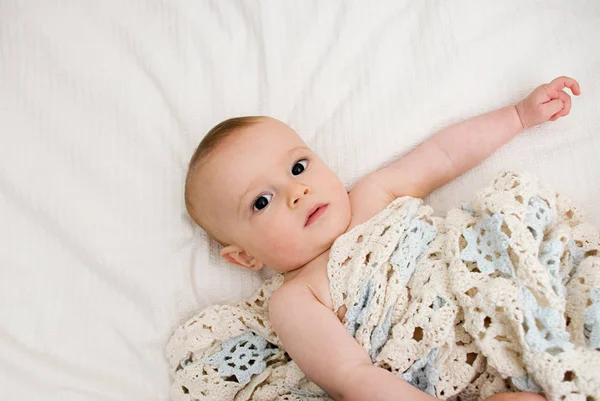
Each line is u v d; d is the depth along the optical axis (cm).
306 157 140
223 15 167
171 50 164
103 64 161
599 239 125
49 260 142
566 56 154
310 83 161
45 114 155
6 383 130
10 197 146
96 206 148
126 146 154
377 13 163
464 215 129
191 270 148
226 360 137
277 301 132
